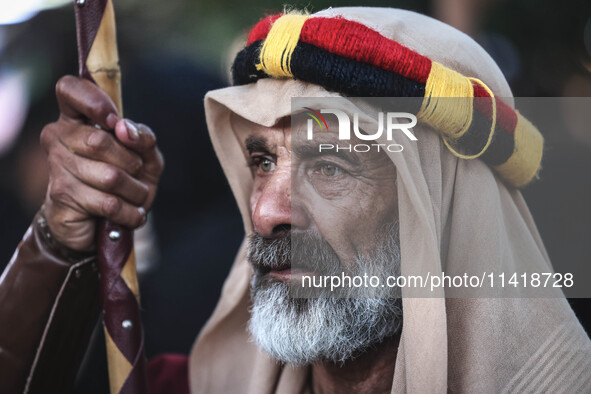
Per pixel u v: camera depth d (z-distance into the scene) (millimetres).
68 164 2492
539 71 4449
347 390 2633
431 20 2596
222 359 3115
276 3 5160
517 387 2338
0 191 4527
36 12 4773
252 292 2539
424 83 2314
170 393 3232
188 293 4508
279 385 2818
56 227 2535
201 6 5172
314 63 2314
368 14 2510
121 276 2482
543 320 2426
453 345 2375
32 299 2545
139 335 2494
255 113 2443
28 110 4574
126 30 5039
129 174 2508
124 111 4793
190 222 4715
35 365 2543
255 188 2643
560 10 4438
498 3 4434
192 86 4922
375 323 2459
